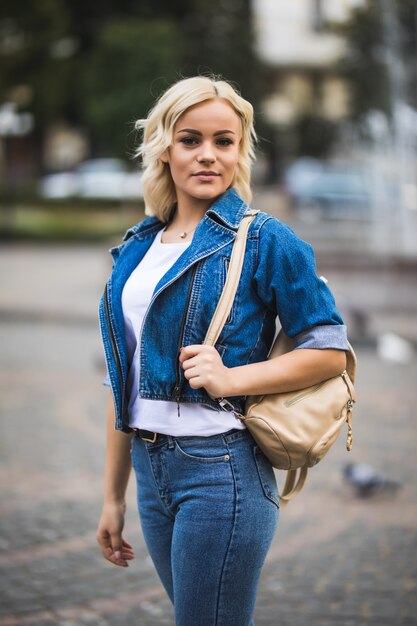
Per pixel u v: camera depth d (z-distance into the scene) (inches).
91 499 201.8
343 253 623.5
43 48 1154.0
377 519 188.7
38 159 1443.2
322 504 199.3
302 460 82.4
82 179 1227.2
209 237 83.9
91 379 339.3
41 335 442.3
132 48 869.2
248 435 84.1
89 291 583.5
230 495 81.7
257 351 84.8
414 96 743.7
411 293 534.6
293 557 167.2
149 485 87.1
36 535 178.2
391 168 746.2
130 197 1091.3
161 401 84.4
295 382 81.7
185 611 83.0
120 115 872.3
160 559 89.7
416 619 138.9
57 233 960.9
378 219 792.3
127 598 148.4
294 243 83.0
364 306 501.0
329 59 1579.7
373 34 859.4
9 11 1122.7
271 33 1565.0
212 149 85.4
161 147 86.5
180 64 983.6
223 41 1223.5
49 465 227.6
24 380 335.3
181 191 89.0
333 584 153.9
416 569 160.4
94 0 1238.3
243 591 82.6
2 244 918.4
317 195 1096.8
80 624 137.7
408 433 261.4
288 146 1402.6
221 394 80.3
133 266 89.6
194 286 82.6
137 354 86.9
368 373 354.3
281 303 82.7
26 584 153.5
